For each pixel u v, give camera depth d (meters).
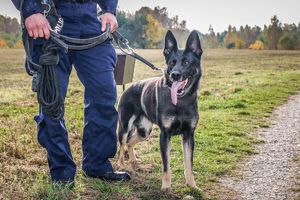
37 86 4.47
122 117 6.05
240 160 6.68
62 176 4.90
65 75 4.85
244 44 128.88
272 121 10.35
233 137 8.27
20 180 5.13
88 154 5.22
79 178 5.27
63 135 4.87
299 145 7.77
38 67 4.48
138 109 5.93
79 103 12.73
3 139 7.06
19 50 70.00
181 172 5.87
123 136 6.05
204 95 15.20
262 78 23.61
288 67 37.19
